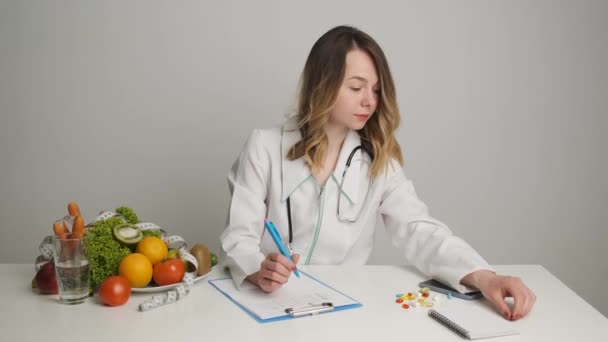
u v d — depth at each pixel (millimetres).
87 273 1128
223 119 2486
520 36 2539
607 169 2623
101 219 1263
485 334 992
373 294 1230
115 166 2486
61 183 2482
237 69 2461
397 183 1652
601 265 2686
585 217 2654
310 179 1579
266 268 1208
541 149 2607
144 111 2459
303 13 2465
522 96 2572
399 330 1021
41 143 2451
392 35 2516
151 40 2420
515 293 1130
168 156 2496
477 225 2648
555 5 2527
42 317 1045
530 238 2664
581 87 2574
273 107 2494
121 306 1113
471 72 2551
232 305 1137
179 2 2412
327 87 1480
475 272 1253
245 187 1565
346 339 970
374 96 1521
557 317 1113
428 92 2553
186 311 1095
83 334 969
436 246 1400
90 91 2432
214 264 1439
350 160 1583
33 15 2375
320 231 1579
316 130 1551
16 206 2486
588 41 2551
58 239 1095
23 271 1333
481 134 2590
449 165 2604
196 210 2537
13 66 2398
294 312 1076
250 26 2447
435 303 1176
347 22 2490
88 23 2395
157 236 1288
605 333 1033
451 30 2525
